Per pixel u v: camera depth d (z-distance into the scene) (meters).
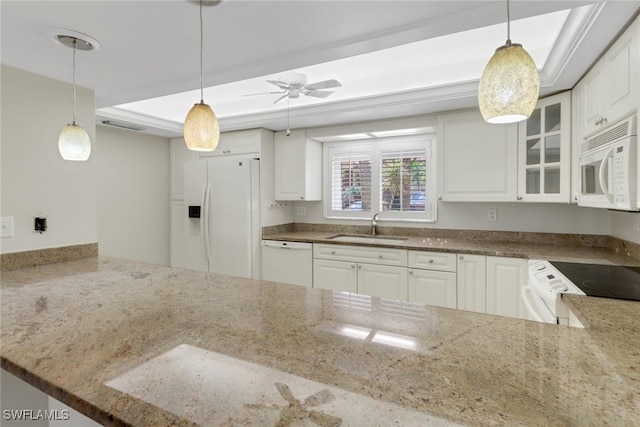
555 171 2.57
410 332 1.02
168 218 4.47
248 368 0.80
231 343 0.94
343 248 3.34
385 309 1.25
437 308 1.26
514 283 2.55
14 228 1.99
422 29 1.65
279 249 3.71
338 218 4.12
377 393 0.69
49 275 1.81
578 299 1.37
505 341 0.95
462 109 3.03
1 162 1.94
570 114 2.45
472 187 2.99
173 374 0.78
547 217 3.03
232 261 3.69
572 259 2.24
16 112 2.01
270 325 1.08
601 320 1.12
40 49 1.80
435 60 2.66
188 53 1.90
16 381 1.25
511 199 2.82
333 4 1.45
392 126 3.42
